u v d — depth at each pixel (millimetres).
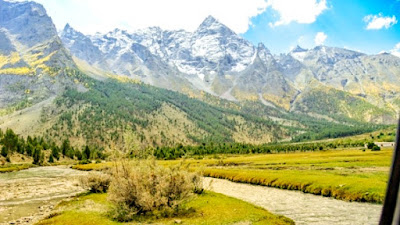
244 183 61344
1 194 48312
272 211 31875
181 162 31344
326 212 30781
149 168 29938
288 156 147000
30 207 36875
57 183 65312
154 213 28125
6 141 170125
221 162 119688
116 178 28688
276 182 55000
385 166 71938
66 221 26531
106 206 32781
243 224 24656
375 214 29203
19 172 107188
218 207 31141
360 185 41031
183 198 29359
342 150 189375
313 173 60906
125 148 29266
